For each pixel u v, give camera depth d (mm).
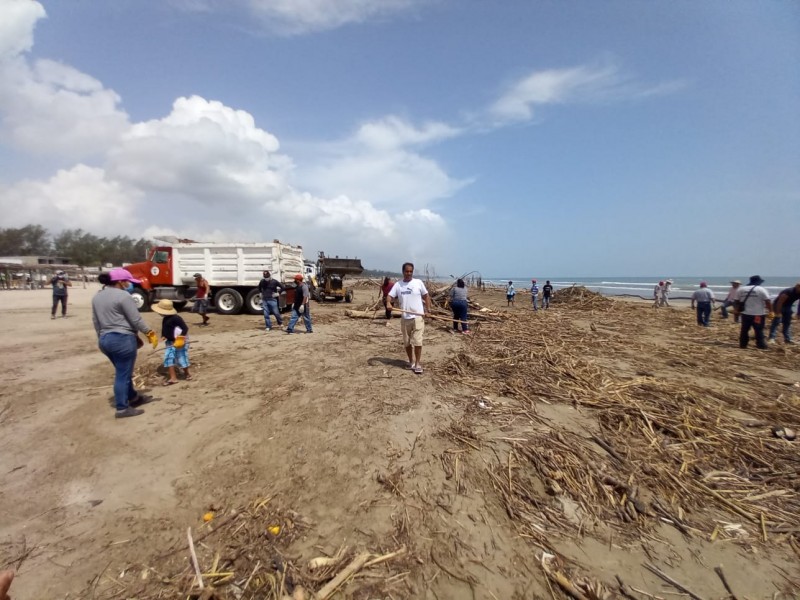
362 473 3361
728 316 15867
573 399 4973
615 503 3098
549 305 20984
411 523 2811
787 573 2482
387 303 6141
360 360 6941
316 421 4273
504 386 5406
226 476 3357
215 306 14602
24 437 4023
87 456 3666
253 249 14203
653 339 10172
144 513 2912
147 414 4543
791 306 9500
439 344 8539
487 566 2484
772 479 3432
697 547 2691
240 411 4605
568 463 3518
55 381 5746
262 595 2248
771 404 5070
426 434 3994
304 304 10156
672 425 4281
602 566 2514
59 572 2361
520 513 2945
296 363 6707
